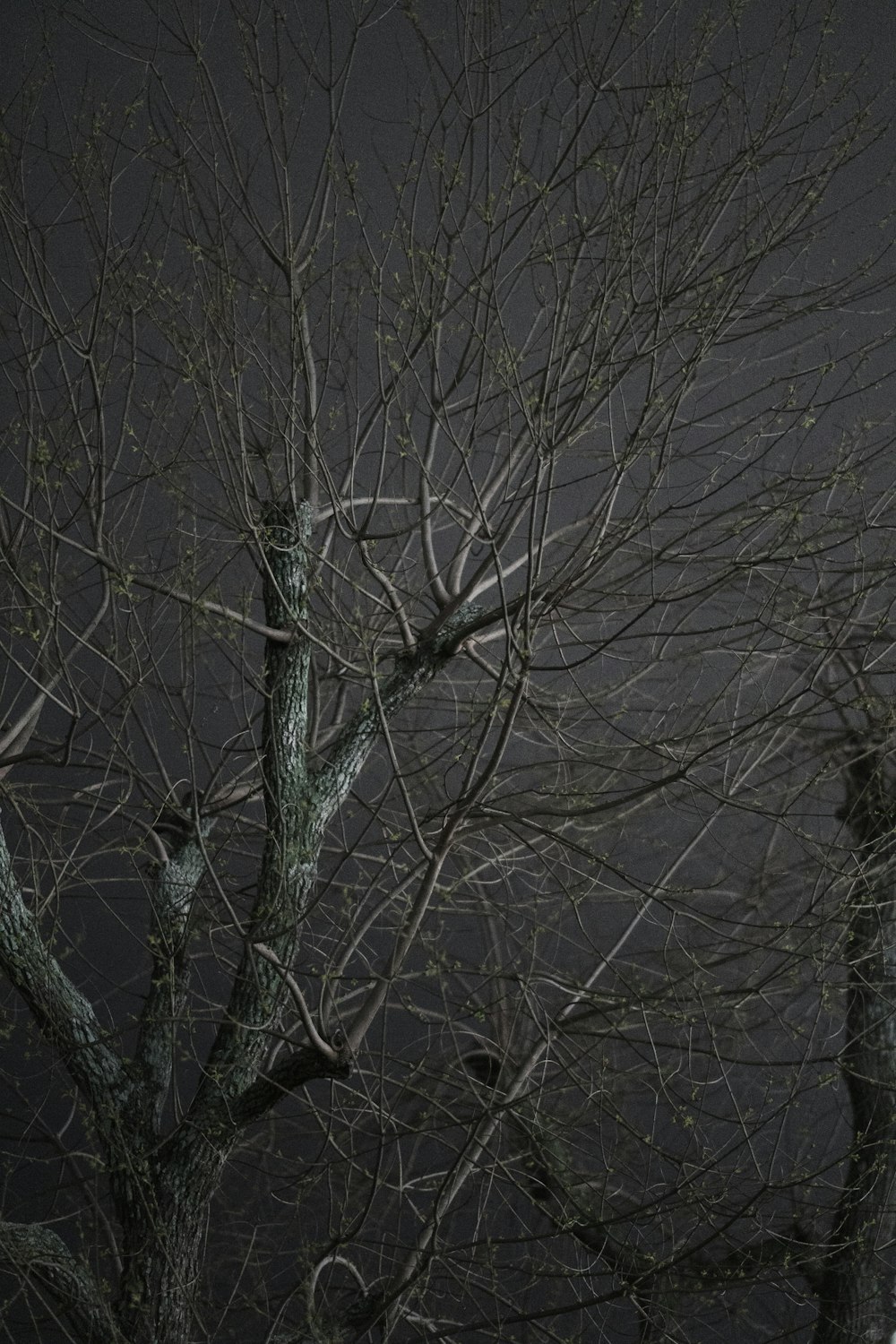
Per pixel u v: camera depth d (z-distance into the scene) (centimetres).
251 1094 390
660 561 427
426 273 405
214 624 416
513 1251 494
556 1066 505
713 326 393
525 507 386
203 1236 412
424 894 347
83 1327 377
